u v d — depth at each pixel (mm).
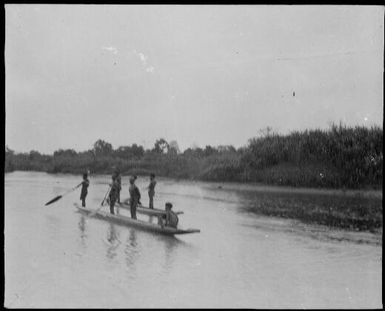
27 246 11875
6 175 25875
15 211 17453
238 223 14492
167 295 8648
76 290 9008
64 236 13062
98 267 10219
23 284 9312
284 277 9578
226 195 19312
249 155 20203
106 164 24219
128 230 14031
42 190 22594
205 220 14953
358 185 16812
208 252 11320
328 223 14109
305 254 10984
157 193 20531
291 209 15828
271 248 11492
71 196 21672
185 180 21938
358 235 12773
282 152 19125
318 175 17719
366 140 16766
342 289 9156
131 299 8602
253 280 9367
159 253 11258
